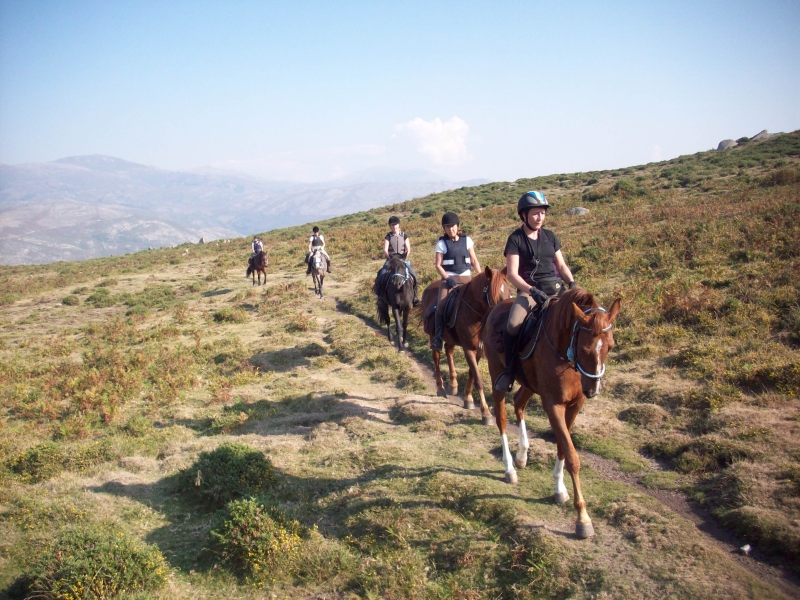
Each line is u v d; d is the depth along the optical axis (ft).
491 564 16.17
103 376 45.01
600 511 17.65
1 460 28.78
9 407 40.96
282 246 129.08
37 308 88.79
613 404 26.94
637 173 146.61
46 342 63.16
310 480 23.88
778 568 14.10
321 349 46.75
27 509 23.07
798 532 14.62
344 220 163.53
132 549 18.19
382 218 151.33
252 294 76.74
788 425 20.53
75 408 38.32
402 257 40.81
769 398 23.36
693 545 15.01
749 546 14.97
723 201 73.26
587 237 67.36
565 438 16.12
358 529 19.30
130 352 52.95
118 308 83.35
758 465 18.24
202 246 169.99
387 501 20.27
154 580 17.54
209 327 61.67
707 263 44.62
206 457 25.31
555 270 19.01
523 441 20.95
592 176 151.23
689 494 18.33
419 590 15.61
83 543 18.62
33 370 50.34
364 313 59.11
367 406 32.60
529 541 16.40
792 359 25.77
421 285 59.06
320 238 74.54
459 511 19.11
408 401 31.71
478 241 81.97
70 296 91.04
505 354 18.74
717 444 20.26
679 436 22.11
